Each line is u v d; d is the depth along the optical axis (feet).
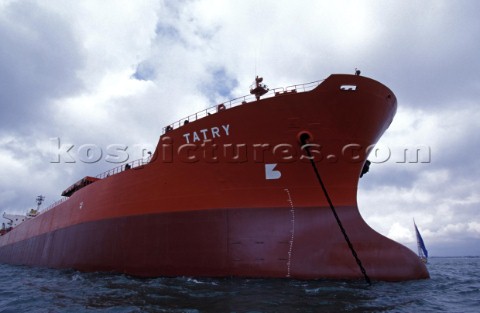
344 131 46.57
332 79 44.01
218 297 36.94
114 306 36.14
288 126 46.44
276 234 47.37
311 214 48.01
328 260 46.03
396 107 53.78
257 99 47.88
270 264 46.34
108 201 66.13
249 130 47.65
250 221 48.26
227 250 47.98
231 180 49.32
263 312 31.12
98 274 62.49
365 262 46.26
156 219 55.21
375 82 45.37
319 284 42.57
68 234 79.25
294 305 33.12
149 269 54.24
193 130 51.47
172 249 52.21
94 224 68.69
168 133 54.75
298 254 46.42
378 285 43.16
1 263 131.95
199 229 50.39
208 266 48.60
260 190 48.60
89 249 68.13
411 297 37.42
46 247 90.94
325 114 45.65
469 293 41.47
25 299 43.04
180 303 35.24
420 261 49.16
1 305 40.34
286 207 48.29
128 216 60.08
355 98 45.03
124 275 57.77
